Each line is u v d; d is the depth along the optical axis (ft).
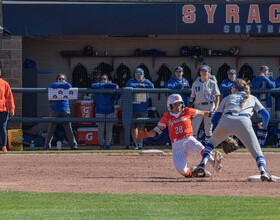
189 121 93.86
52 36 149.59
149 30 146.20
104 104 136.67
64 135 148.56
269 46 159.63
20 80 145.89
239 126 88.22
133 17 145.89
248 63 159.94
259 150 88.89
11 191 81.41
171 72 158.92
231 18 146.92
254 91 137.80
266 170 95.20
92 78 158.40
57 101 137.08
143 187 85.05
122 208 68.80
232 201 72.69
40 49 157.79
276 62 159.74
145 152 123.75
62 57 158.71
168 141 146.30
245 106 89.10
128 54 159.43
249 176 94.84
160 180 92.07
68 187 85.30
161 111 155.84
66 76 158.61
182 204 70.90
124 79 159.02
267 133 144.77
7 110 133.49
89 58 159.12
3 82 133.08
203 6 146.61
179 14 146.41
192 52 159.02
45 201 73.87
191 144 93.09
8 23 144.97
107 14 145.59
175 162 93.50
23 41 156.87
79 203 72.33
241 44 159.74
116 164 109.70
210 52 159.12
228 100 89.35
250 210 67.41
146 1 145.89
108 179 93.15
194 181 90.84
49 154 125.29
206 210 67.41
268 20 147.33
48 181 91.40
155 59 159.22
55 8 144.97
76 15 145.48
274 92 138.41
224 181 90.58
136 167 106.11
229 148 93.30
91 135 150.61
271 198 74.84
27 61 153.89
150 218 63.05
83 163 111.24
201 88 129.49
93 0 145.48
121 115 138.31
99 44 159.22
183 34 146.61
